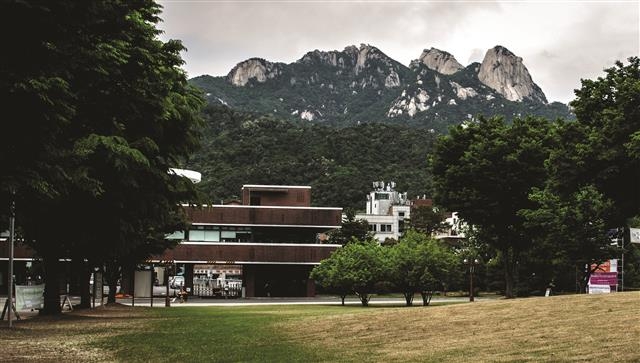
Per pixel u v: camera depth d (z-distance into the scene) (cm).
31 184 1216
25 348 1580
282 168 14775
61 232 2455
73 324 2333
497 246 3944
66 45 1165
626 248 5319
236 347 1488
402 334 1514
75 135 2003
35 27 1091
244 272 7731
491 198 3666
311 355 1296
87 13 1161
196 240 7806
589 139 3045
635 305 1534
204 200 2716
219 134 16625
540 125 3812
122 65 1980
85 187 1806
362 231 9750
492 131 3759
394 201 14262
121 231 2445
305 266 7831
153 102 2173
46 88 1134
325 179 15062
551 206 3738
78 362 1329
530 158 3562
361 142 16875
